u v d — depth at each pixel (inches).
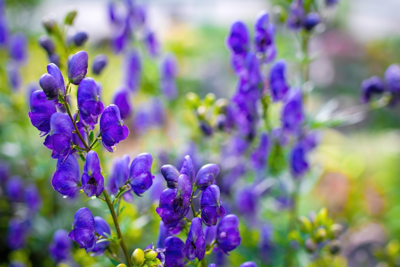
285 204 38.7
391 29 134.7
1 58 46.9
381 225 55.2
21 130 48.8
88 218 24.2
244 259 36.6
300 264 35.8
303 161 34.4
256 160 35.4
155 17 140.6
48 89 23.1
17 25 91.7
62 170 24.0
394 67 35.7
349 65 112.8
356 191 58.6
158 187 33.4
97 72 33.3
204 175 24.1
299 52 34.9
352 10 144.9
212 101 33.9
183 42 89.3
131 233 32.5
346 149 73.5
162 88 44.9
